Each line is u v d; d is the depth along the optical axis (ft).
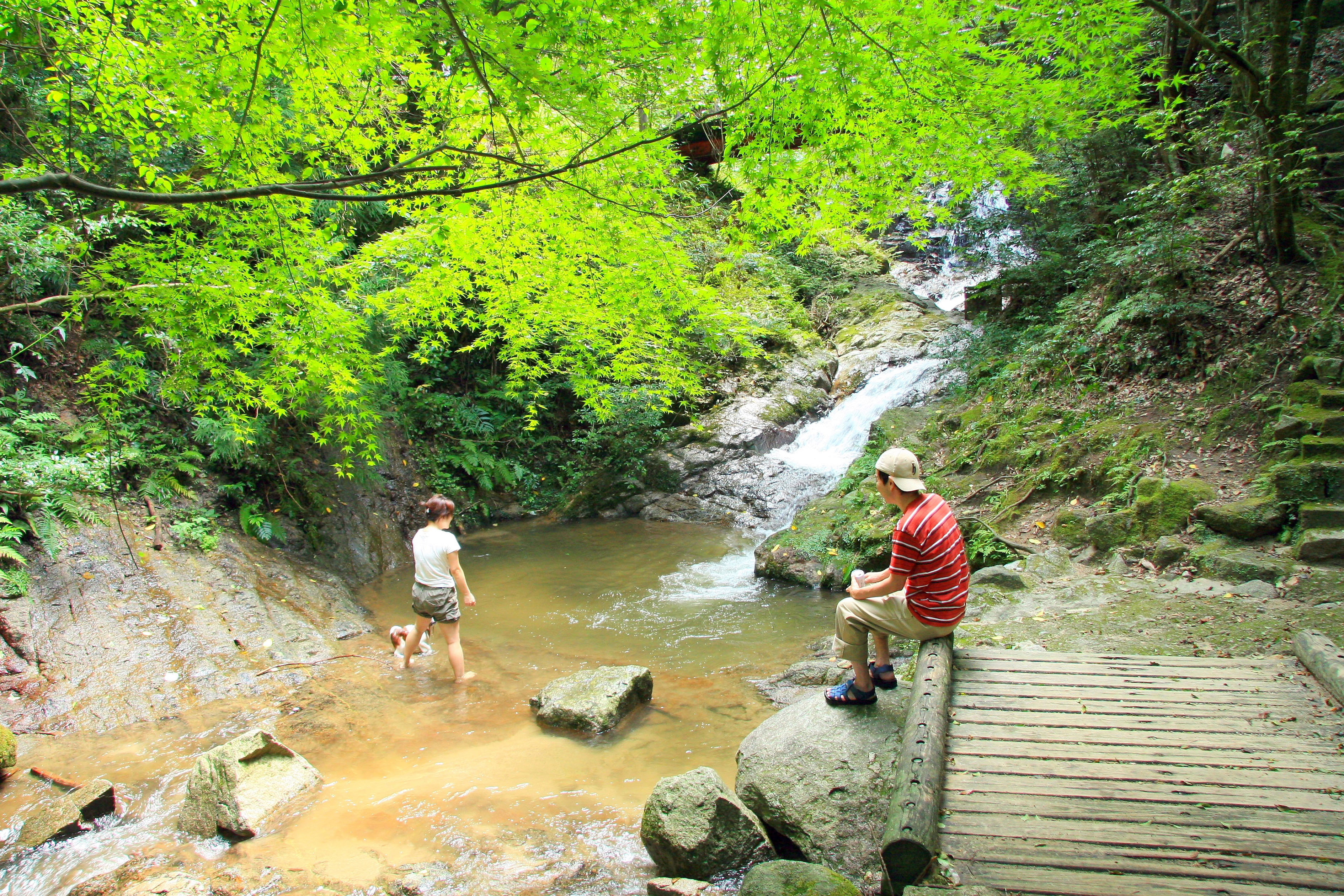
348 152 14.06
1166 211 27.73
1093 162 32.81
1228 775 10.64
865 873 10.52
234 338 17.49
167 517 25.71
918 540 12.35
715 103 12.85
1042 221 34.76
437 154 12.99
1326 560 18.35
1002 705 12.95
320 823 13.34
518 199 13.55
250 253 14.03
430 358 38.32
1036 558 22.59
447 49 12.53
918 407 38.96
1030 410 29.53
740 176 12.89
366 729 17.34
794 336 50.62
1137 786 10.49
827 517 31.42
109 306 14.38
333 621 24.84
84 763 15.88
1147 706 12.76
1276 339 24.89
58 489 22.48
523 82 10.38
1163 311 26.81
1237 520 20.12
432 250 16.22
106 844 12.94
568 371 19.27
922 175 13.94
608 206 13.00
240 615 22.95
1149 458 24.06
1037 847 9.31
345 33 10.91
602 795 14.15
